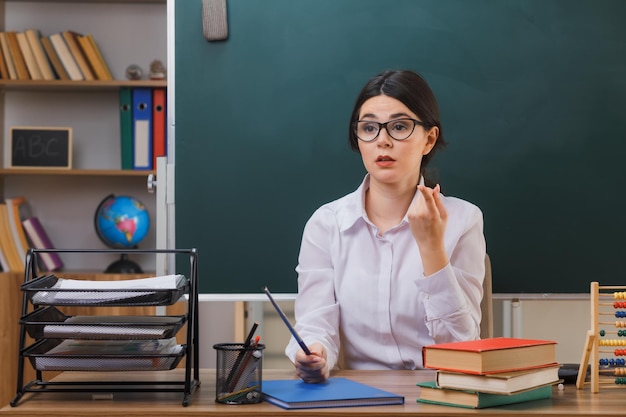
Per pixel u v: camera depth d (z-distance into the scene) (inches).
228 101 98.4
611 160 97.1
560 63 97.3
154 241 150.2
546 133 97.1
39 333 54.0
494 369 52.2
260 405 53.3
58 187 149.7
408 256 75.6
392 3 97.7
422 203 64.7
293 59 98.3
